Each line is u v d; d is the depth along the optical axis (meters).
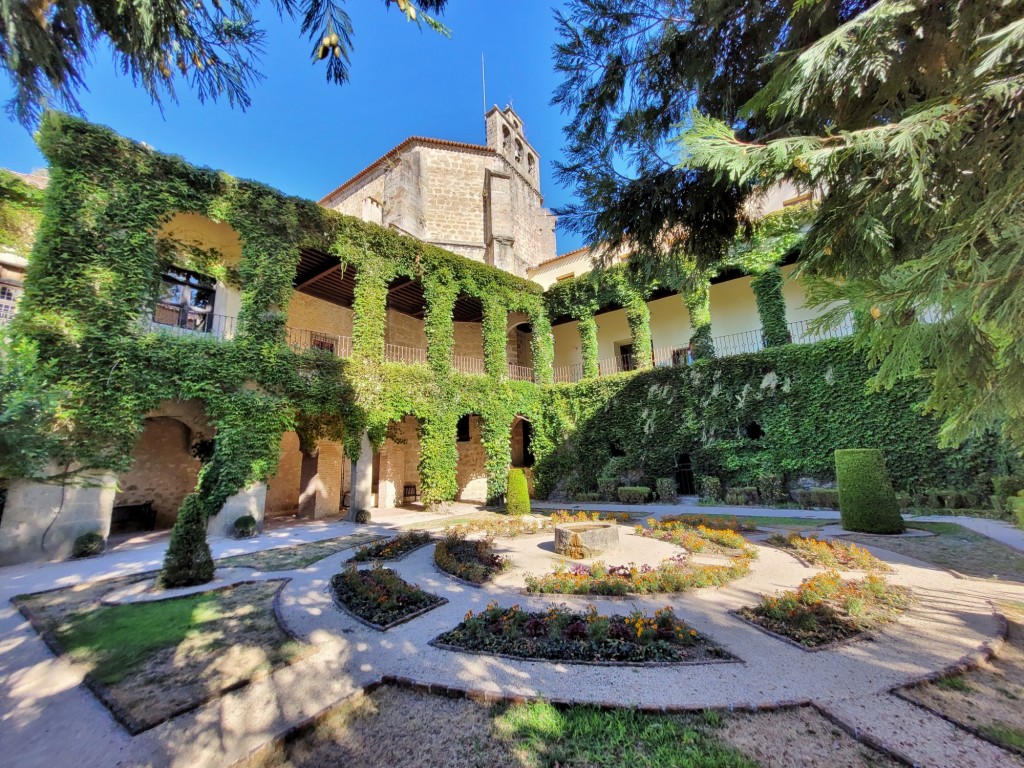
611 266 5.43
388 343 19.42
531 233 27.73
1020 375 2.47
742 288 18.94
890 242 2.84
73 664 3.65
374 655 3.67
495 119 26.34
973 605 4.46
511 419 18.03
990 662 3.28
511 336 23.62
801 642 3.67
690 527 9.52
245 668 3.47
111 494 8.83
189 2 3.18
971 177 2.67
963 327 2.40
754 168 2.98
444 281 16.36
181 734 2.65
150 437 12.73
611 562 6.84
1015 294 2.13
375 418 13.52
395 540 8.49
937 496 11.40
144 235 9.73
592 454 18.14
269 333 11.38
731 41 4.09
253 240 11.44
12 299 10.42
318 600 5.28
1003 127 2.45
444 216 22.86
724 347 18.94
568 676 3.22
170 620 4.64
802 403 14.02
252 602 5.24
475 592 5.41
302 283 16.27
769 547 7.63
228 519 10.11
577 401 18.81
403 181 21.22
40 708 3.02
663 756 2.34
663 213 4.66
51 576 6.84
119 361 9.05
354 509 12.80
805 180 3.44
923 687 2.93
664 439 16.55
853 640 3.69
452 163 23.66
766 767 2.22
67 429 8.36
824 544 6.97
